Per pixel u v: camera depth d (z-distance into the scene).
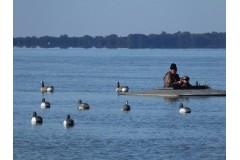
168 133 92.44
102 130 94.50
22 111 113.38
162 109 113.94
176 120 102.88
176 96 128.00
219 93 128.88
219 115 107.19
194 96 127.88
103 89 157.12
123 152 81.38
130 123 100.38
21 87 164.38
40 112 112.19
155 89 133.50
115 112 111.19
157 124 99.50
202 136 90.38
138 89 160.38
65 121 97.56
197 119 103.62
